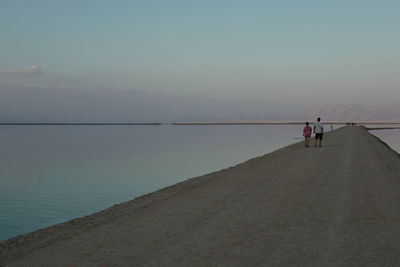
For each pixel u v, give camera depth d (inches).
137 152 1786.4
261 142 2470.5
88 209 589.6
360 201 342.3
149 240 236.1
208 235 243.9
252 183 459.5
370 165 624.7
